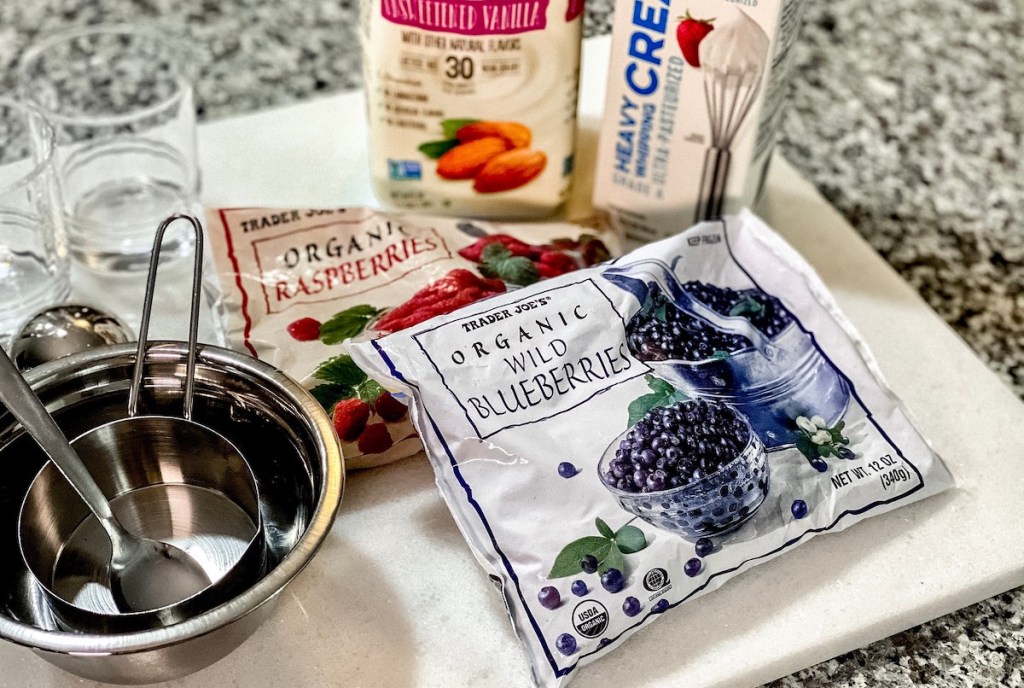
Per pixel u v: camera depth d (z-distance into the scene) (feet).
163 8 2.88
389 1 1.88
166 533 1.66
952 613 1.67
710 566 1.59
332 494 1.46
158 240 1.58
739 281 1.89
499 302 1.71
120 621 1.39
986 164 2.52
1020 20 2.96
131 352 1.64
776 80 1.92
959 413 1.90
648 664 1.55
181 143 2.23
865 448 1.72
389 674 1.54
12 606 1.53
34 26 2.79
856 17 2.95
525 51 1.94
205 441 1.60
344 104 2.51
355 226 2.03
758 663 1.55
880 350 2.01
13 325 1.91
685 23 1.83
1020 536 1.72
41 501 1.53
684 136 1.98
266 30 2.84
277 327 1.85
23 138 2.30
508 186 2.14
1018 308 2.17
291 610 1.60
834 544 1.70
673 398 1.66
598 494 1.58
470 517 1.57
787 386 1.74
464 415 1.60
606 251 2.07
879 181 2.46
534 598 1.52
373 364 1.61
